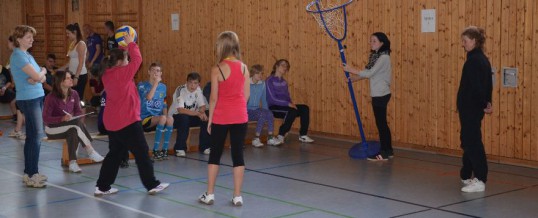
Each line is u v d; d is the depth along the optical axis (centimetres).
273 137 926
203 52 1188
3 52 1664
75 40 1084
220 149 583
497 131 794
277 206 584
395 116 899
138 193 632
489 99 625
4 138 995
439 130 850
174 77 1260
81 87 1094
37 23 1587
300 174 728
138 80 1336
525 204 591
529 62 755
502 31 777
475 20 800
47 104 730
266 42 1066
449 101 835
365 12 919
